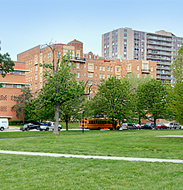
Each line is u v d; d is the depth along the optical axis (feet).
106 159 57.98
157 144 85.46
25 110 284.00
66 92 140.67
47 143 93.09
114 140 100.99
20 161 56.03
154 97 211.82
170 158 60.18
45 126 201.57
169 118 221.05
